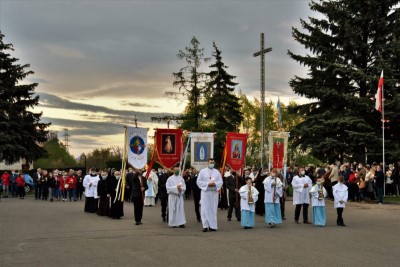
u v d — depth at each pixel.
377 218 19.70
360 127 32.78
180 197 17.03
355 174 27.09
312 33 36.44
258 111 61.12
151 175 28.12
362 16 35.25
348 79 35.56
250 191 16.59
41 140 47.25
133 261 10.38
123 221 18.80
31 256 11.00
